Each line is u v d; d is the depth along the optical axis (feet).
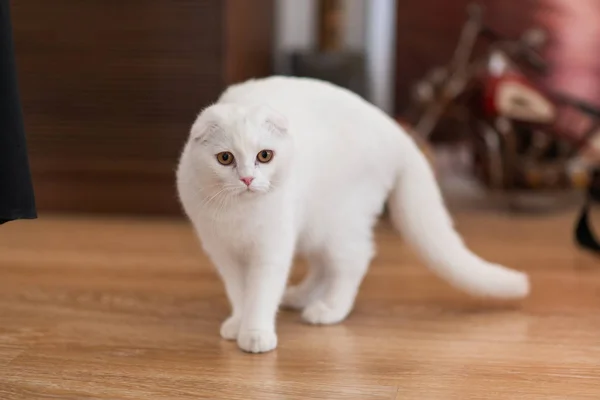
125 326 5.34
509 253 7.27
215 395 4.23
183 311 5.66
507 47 9.84
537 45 10.16
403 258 7.15
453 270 5.57
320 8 9.82
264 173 4.48
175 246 7.46
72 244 7.50
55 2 7.99
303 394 4.25
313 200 5.08
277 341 5.06
